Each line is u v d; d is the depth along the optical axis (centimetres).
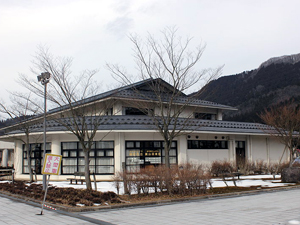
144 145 2198
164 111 2314
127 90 2264
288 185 1659
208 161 2444
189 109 2606
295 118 2427
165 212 959
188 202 1169
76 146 2228
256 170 2558
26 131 2139
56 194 1278
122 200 1174
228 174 1730
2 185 1738
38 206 1116
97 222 816
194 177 1315
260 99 7938
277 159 2936
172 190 1291
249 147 2727
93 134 1502
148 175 1280
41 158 2406
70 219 870
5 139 2709
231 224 759
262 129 2669
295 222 757
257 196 1305
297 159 3206
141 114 2416
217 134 2475
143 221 823
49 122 2270
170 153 2266
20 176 2484
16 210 1038
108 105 2002
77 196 1211
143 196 1262
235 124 2695
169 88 1848
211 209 993
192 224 773
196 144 2414
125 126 2053
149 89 2344
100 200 1131
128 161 2136
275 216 845
